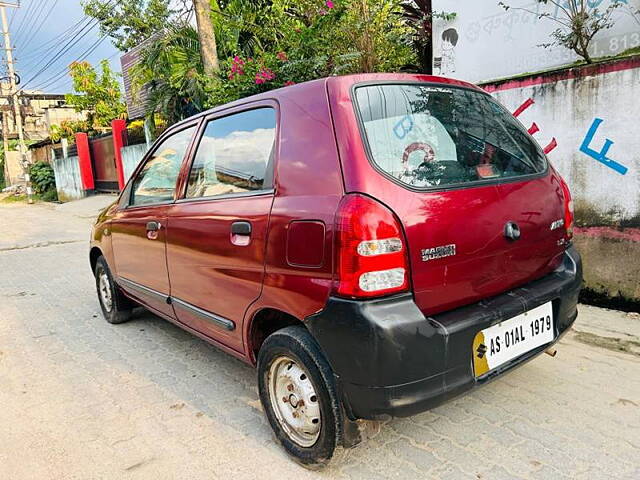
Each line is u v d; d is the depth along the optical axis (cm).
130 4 1287
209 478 228
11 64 2378
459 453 234
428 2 554
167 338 411
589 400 272
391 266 187
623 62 359
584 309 392
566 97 392
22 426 281
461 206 207
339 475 223
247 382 323
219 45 880
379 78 228
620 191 373
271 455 243
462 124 241
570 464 222
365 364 186
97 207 1523
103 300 462
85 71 2248
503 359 218
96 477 232
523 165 252
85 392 319
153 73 998
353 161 196
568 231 265
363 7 568
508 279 229
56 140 2300
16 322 474
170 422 277
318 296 199
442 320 200
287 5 654
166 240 312
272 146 238
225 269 256
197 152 304
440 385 195
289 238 212
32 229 1203
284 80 612
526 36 446
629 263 374
